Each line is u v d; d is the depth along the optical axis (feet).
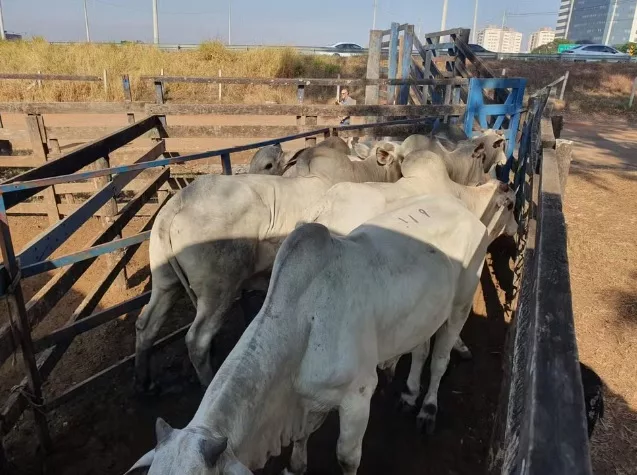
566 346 4.48
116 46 66.03
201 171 21.57
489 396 12.42
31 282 18.03
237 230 10.82
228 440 5.65
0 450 9.04
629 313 15.48
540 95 21.52
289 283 7.18
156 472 4.70
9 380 12.91
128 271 18.83
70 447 10.57
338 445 8.36
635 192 27.76
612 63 84.58
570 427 3.51
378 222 9.23
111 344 14.20
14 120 38.34
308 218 10.39
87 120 43.42
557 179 10.69
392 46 29.01
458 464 10.55
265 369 6.54
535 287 5.65
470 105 21.02
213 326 11.06
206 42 66.69
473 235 10.16
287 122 45.14
